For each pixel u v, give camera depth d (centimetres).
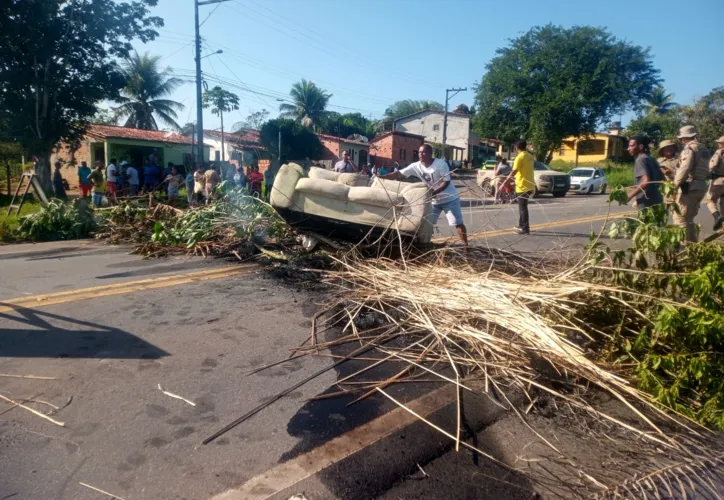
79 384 309
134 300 471
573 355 311
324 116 5531
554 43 3647
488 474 237
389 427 270
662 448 260
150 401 292
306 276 552
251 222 694
